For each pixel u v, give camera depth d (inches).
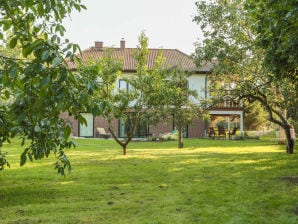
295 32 264.8
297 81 475.2
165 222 257.0
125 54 1589.6
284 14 255.3
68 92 107.8
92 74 125.6
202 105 878.4
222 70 753.6
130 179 438.6
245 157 677.3
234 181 418.0
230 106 1392.7
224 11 745.0
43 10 133.6
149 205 306.7
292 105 724.0
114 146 985.5
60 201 325.4
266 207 296.0
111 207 301.4
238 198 327.9
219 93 788.0
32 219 267.9
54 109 111.8
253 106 1407.5
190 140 1262.3
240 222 255.0
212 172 491.8
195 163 590.9
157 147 963.3
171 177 452.1
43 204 314.3
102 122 1451.8
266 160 624.4
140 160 635.5
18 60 122.6
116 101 648.4
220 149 880.3
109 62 671.1
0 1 129.9
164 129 1453.0
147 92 715.4
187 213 280.2
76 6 144.5
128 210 291.3
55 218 270.1
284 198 325.7
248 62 732.7
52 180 433.4
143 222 257.4
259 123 1667.1
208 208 294.5
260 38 376.5
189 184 402.6
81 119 113.4
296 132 1232.8
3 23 137.9
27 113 122.8
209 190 366.3
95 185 401.1
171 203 312.3
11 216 276.5
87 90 111.3
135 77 740.0
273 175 460.4
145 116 816.9
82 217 272.2
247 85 722.2
